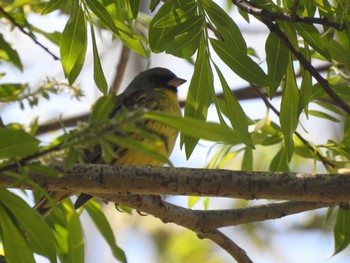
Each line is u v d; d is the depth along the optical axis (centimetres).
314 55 1205
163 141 693
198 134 702
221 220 1152
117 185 943
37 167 740
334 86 1191
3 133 747
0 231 888
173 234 1912
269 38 1031
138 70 1930
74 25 1070
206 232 1152
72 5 1066
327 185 946
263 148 1734
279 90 1576
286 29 1034
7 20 1295
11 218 872
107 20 1044
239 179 947
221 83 1044
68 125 1664
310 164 1791
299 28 1031
